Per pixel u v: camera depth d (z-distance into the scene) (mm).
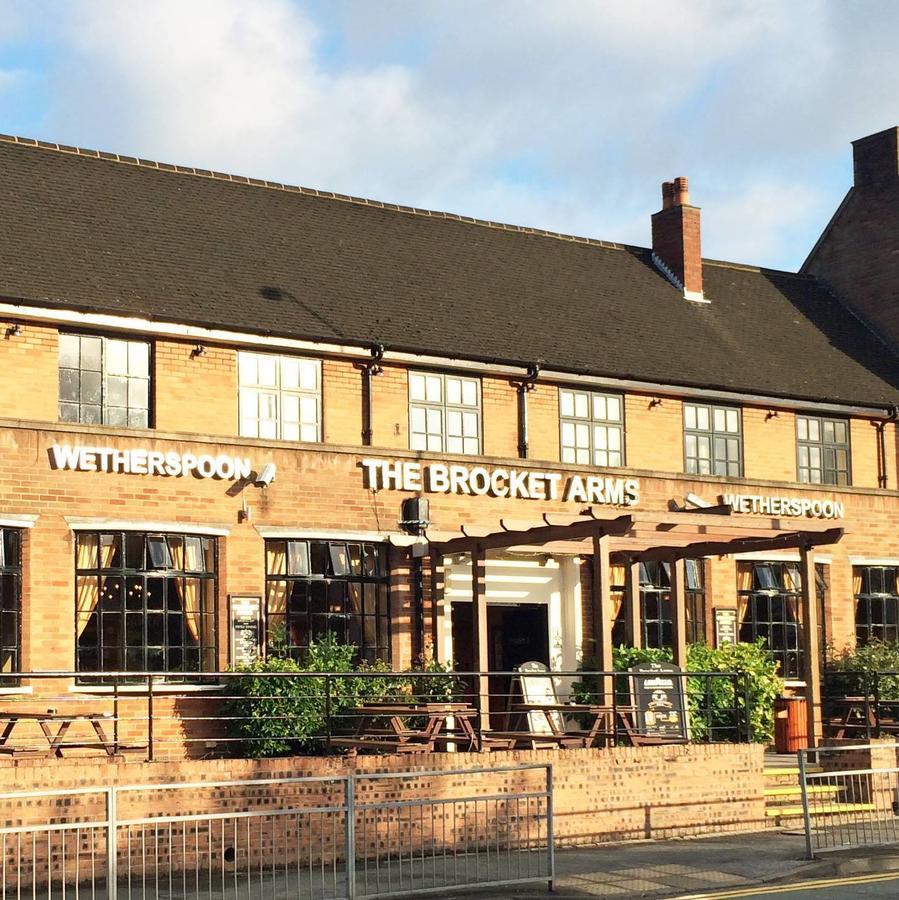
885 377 30828
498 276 28344
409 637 21859
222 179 27297
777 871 14867
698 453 27219
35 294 20656
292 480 21078
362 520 21656
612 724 19219
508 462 23188
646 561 23500
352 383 23594
